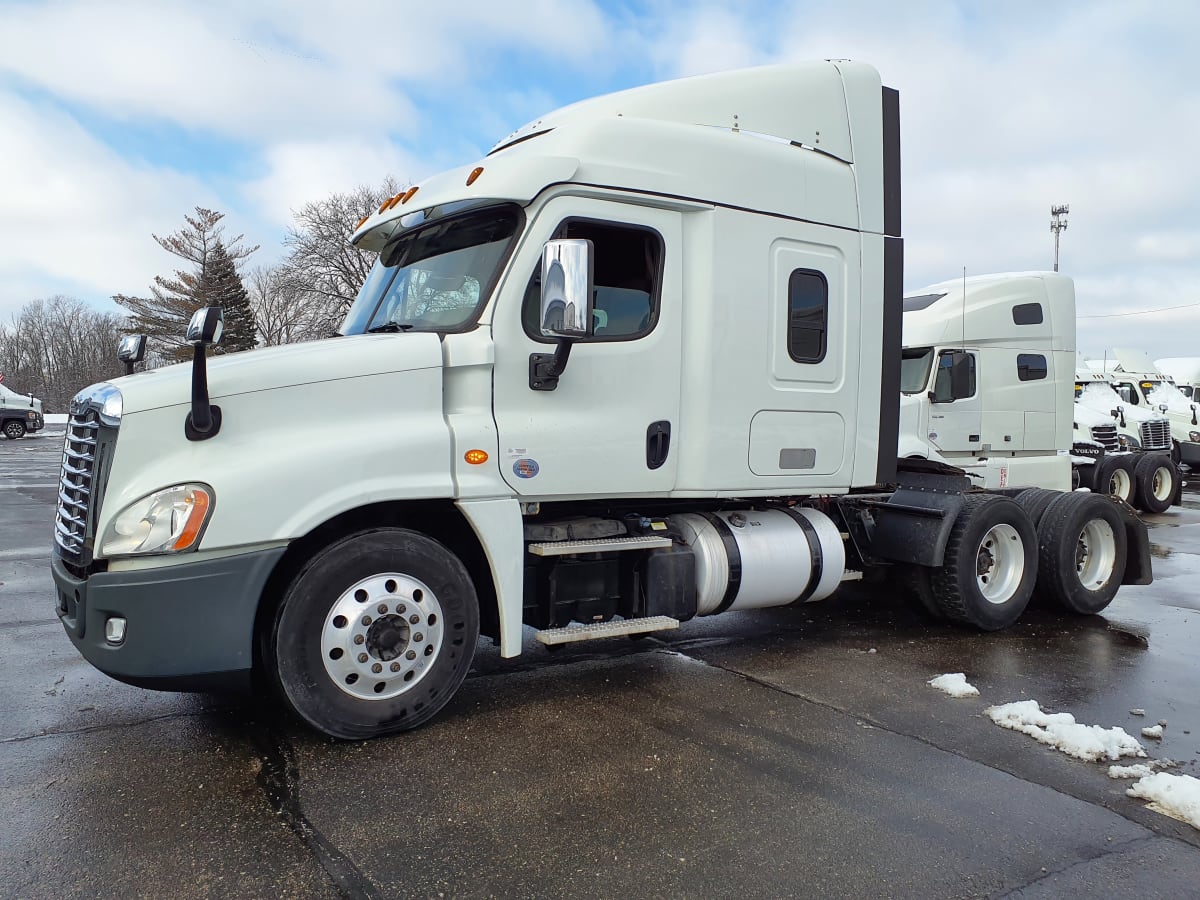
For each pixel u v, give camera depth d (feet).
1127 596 26.40
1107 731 13.92
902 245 19.47
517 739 13.52
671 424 15.99
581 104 17.84
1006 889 9.47
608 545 15.44
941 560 19.85
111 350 265.34
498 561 13.97
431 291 15.14
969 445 37.14
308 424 12.82
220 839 10.23
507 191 14.10
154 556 11.86
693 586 16.65
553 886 9.32
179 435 12.19
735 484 16.76
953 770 12.64
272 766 12.37
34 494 50.29
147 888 9.15
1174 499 53.57
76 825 10.54
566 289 12.80
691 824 10.79
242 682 12.57
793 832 10.64
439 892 9.17
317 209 166.71
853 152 18.78
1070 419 40.40
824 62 18.85
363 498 12.73
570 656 18.57
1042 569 22.63
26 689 15.90
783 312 17.34
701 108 17.33
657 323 15.76
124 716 14.46
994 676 17.53
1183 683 17.26
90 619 12.01
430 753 12.90
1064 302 39.91
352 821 10.72
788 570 18.04
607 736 13.71
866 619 22.70
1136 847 10.47
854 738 13.84
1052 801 11.68
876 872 9.75
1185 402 76.48
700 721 14.49
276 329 207.10
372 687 13.12
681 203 15.90
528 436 14.26
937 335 36.35
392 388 13.37
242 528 11.98
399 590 13.20
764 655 18.85
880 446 19.11
